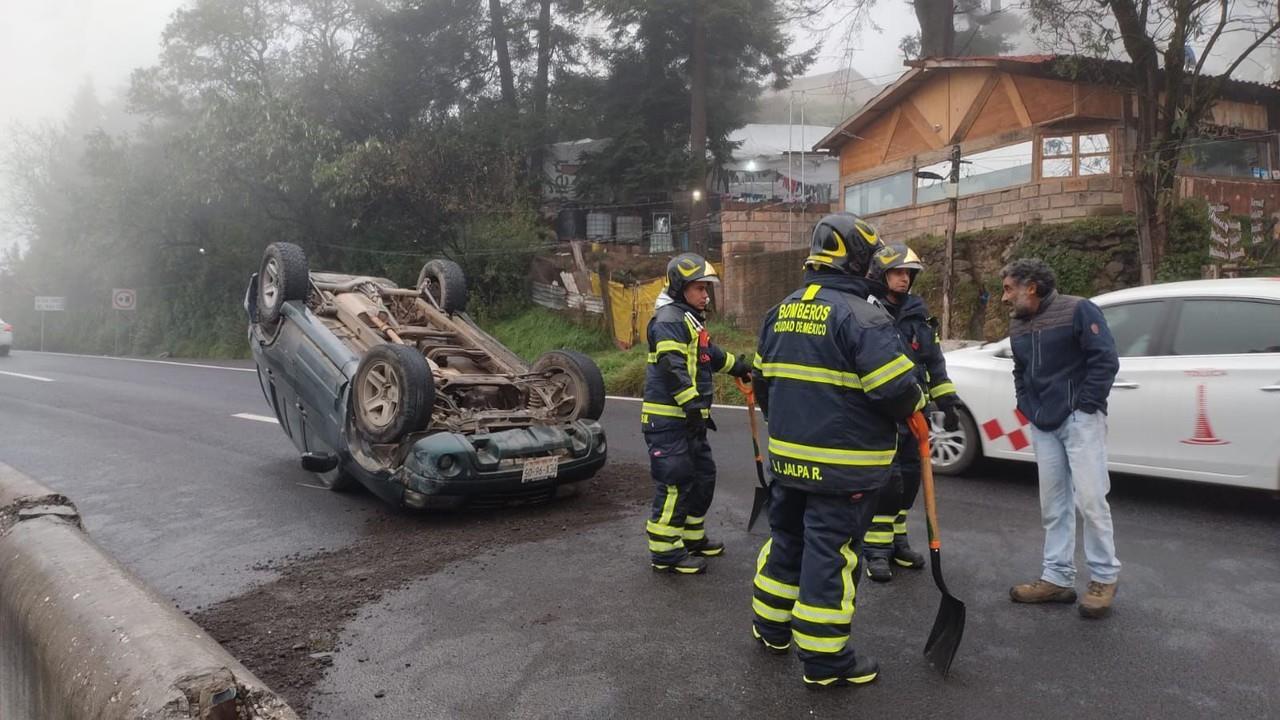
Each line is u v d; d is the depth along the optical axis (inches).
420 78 1035.9
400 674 142.6
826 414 129.0
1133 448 233.5
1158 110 524.7
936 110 701.3
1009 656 144.7
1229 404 216.7
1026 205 614.9
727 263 724.0
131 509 255.6
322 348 259.0
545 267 856.3
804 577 133.1
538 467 238.5
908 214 709.9
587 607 170.6
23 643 106.3
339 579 191.2
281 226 1000.9
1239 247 542.0
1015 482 265.4
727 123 1032.2
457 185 907.4
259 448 351.6
